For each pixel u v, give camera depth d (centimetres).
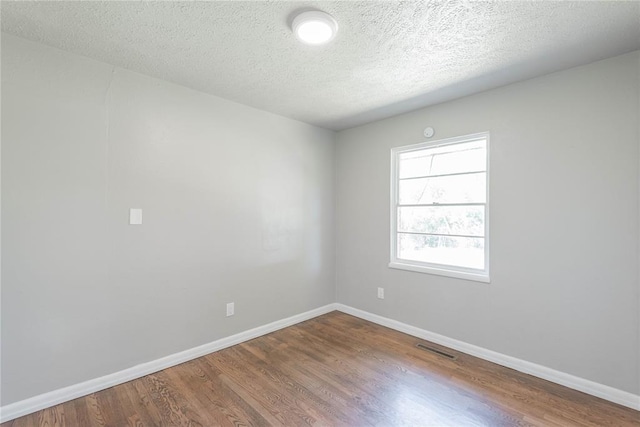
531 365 241
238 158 299
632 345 201
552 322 232
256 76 241
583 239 219
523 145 246
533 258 241
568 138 225
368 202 364
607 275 210
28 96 191
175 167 255
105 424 183
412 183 330
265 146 322
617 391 205
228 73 236
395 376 237
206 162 275
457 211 294
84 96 211
